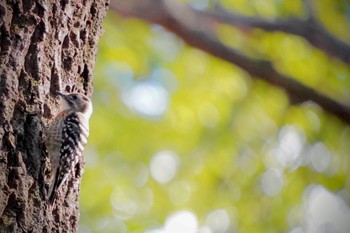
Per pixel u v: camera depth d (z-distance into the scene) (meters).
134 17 13.86
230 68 17.14
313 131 16.91
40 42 8.21
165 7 13.69
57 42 8.44
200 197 17.36
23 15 8.10
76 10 8.69
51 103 8.43
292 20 14.70
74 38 8.68
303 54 16.16
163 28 14.97
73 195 8.67
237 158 17.66
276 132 17.28
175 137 17.14
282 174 17.33
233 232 17.41
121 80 16.75
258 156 17.48
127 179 16.91
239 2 15.52
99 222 16.42
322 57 16.17
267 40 15.84
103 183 16.61
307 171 17.12
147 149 17.06
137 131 16.95
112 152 16.86
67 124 8.62
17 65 8.02
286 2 15.52
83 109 8.82
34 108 8.17
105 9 9.15
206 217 17.28
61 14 8.45
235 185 17.48
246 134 17.50
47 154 8.35
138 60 16.48
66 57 8.62
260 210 17.42
